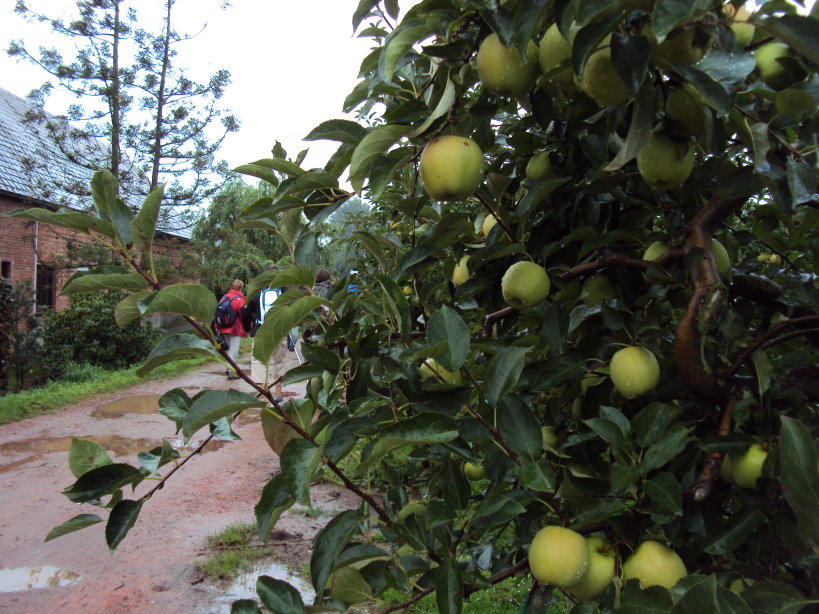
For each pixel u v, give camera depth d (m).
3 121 19.34
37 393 10.36
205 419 1.17
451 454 1.55
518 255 1.81
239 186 27.88
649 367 1.44
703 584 0.92
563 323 1.58
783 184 1.23
